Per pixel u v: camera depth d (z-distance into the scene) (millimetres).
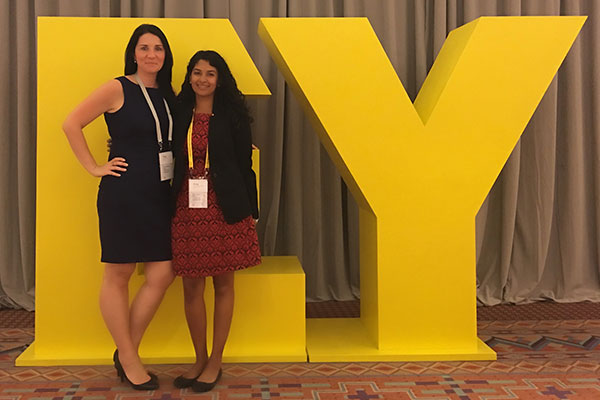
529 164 3896
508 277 3941
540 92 2680
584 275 3965
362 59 2643
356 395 2268
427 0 3852
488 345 2945
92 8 3641
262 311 2729
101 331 2695
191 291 2371
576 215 3891
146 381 2342
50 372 2535
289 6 3746
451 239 2719
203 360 2451
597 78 3846
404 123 2672
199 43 2656
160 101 2346
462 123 2686
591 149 3930
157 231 2297
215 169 2287
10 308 3689
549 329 3256
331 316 3506
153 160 2295
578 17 2643
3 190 3631
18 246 3715
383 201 2689
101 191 2303
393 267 2711
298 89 2744
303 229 3887
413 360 2686
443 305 2730
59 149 2641
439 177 2697
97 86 2641
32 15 3641
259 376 2492
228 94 2324
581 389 2322
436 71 3021
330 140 2664
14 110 3688
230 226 2309
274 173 3758
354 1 3797
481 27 2660
